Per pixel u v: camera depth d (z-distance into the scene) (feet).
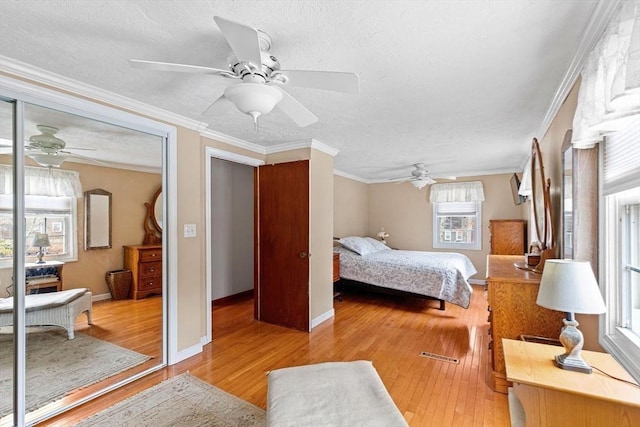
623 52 3.91
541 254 8.25
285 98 5.75
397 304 15.52
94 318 7.89
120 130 8.13
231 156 11.60
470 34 5.05
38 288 6.82
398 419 4.49
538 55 5.69
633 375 4.49
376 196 23.18
